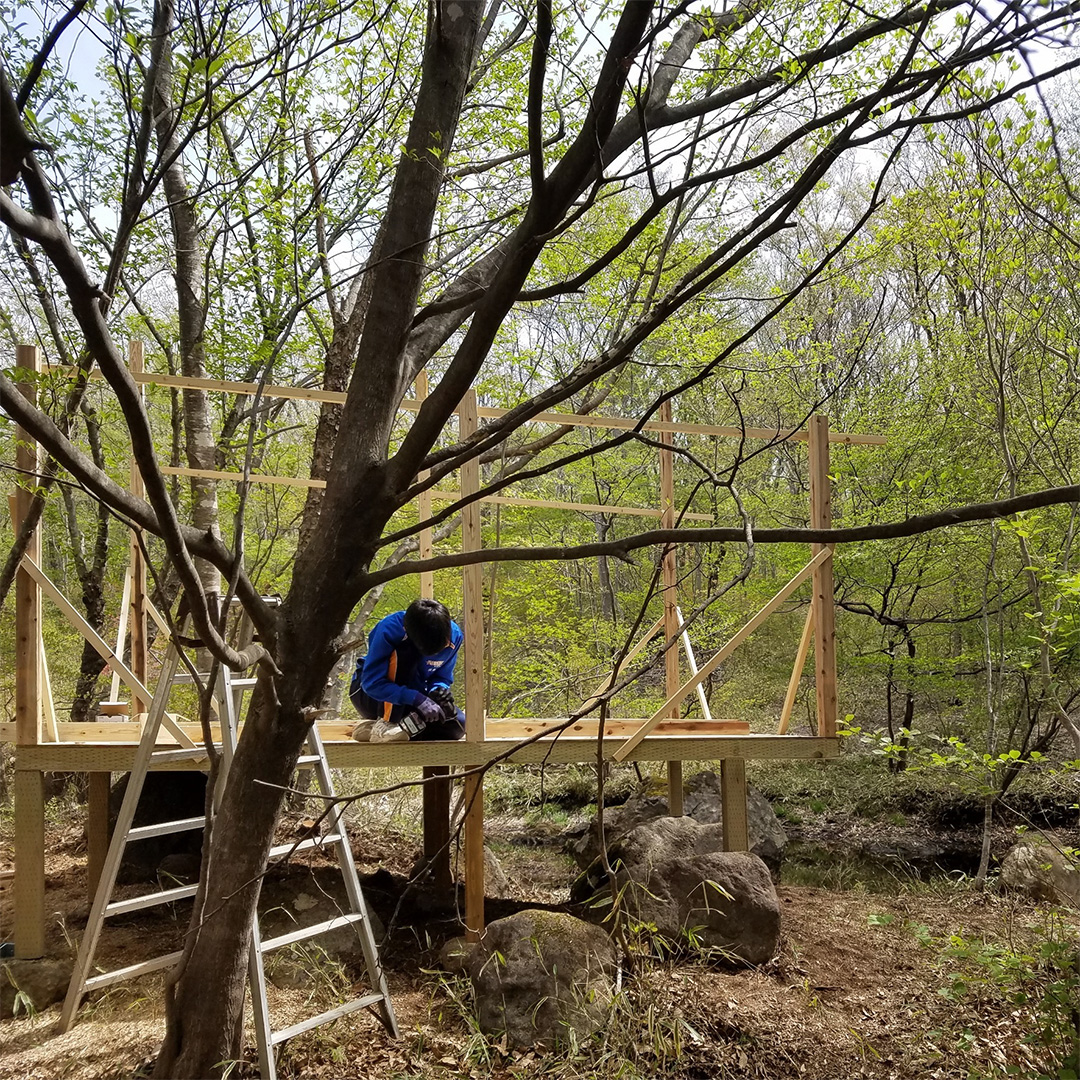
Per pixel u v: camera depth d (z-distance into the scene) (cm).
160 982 431
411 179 327
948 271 637
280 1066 369
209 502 653
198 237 645
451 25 328
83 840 656
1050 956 409
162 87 366
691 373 834
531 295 261
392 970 469
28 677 461
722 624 959
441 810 564
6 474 459
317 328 661
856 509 945
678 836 540
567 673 883
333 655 323
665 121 338
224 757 370
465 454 287
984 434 859
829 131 492
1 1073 354
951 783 828
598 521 1159
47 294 457
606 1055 378
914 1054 398
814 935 531
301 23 285
